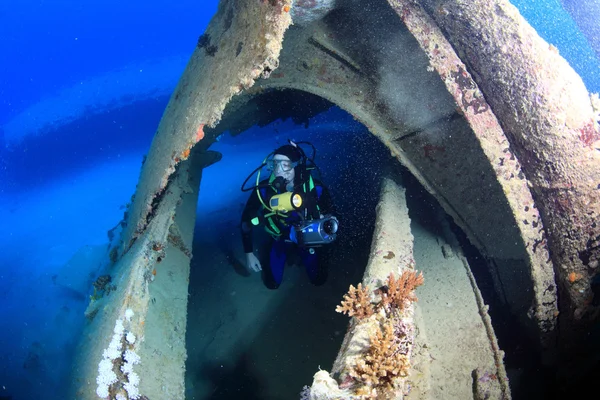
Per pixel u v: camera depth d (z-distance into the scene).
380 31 3.07
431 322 2.93
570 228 2.59
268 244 5.48
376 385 1.69
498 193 3.06
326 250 4.64
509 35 2.39
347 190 6.23
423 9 2.62
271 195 4.24
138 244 3.46
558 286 2.87
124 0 25.39
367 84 3.40
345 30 3.22
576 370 3.28
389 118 3.40
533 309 2.96
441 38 2.61
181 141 2.95
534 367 3.48
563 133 2.41
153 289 2.88
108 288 3.32
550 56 2.39
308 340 4.29
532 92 2.41
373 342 1.77
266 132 9.66
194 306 4.85
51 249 7.45
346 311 2.18
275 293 4.89
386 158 4.77
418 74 3.09
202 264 5.49
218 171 8.47
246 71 2.32
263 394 3.84
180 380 2.51
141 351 2.38
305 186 4.11
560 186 2.51
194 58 3.81
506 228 3.12
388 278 2.24
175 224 3.64
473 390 2.50
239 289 5.00
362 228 5.52
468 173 3.17
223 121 5.25
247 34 2.47
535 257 2.79
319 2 2.93
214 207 6.97
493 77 2.52
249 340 4.37
